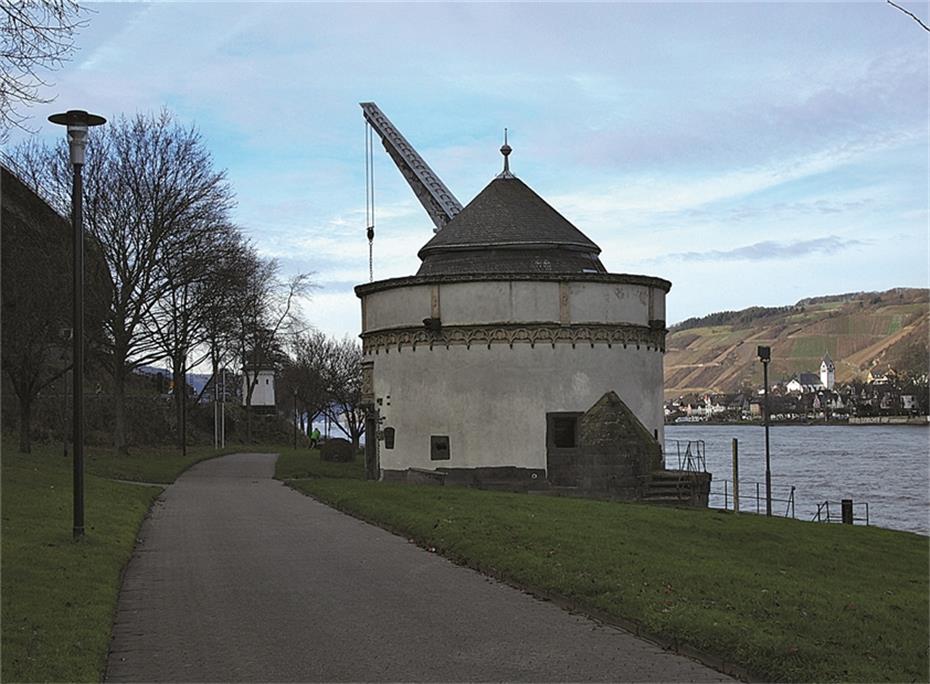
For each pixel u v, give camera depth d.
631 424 40.41
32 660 11.46
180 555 20.53
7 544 18.52
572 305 41.09
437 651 12.66
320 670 11.84
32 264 40.03
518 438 40.53
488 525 22.55
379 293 43.62
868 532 30.22
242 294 59.38
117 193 49.44
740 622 13.14
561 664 12.04
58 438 56.72
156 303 53.00
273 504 31.70
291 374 99.81
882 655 12.42
